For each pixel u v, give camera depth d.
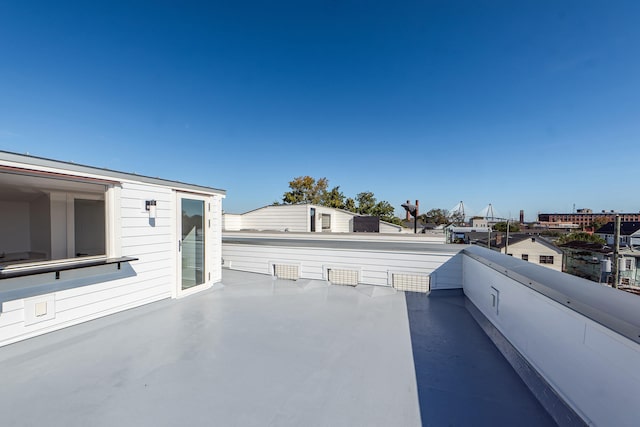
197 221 4.54
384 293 4.59
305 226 13.71
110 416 1.61
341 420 1.57
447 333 2.95
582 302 1.39
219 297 4.39
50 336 2.67
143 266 3.65
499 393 1.83
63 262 2.77
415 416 1.60
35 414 1.62
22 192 3.64
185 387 1.93
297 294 4.57
